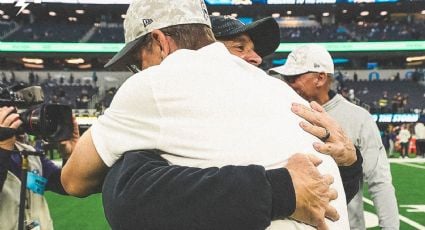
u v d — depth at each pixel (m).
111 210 0.97
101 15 46.84
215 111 1.00
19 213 1.97
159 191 0.91
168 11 1.13
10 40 39.56
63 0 41.16
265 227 0.91
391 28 43.94
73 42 39.88
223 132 1.00
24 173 1.99
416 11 47.19
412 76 40.09
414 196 9.93
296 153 1.04
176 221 0.90
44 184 2.33
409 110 30.91
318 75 2.98
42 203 2.33
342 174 1.38
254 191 0.90
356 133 2.89
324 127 1.20
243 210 0.89
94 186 1.16
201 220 0.89
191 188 0.90
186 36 1.13
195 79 1.03
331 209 1.02
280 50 41.50
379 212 2.85
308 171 0.99
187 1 1.15
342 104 2.99
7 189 2.19
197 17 1.15
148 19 1.13
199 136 0.99
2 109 1.89
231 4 43.12
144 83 1.02
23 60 43.81
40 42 39.47
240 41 1.79
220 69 1.07
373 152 2.89
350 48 40.97
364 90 38.81
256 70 1.19
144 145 1.01
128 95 1.03
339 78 38.25
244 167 0.93
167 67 1.04
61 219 7.79
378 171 2.87
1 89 1.93
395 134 24.89
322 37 42.81
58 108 1.91
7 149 1.94
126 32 1.20
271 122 1.04
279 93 1.16
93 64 44.88
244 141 1.00
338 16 49.44
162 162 0.99
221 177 0.91
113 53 40.47
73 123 2.02
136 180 0.95
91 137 1.09
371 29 44.25
